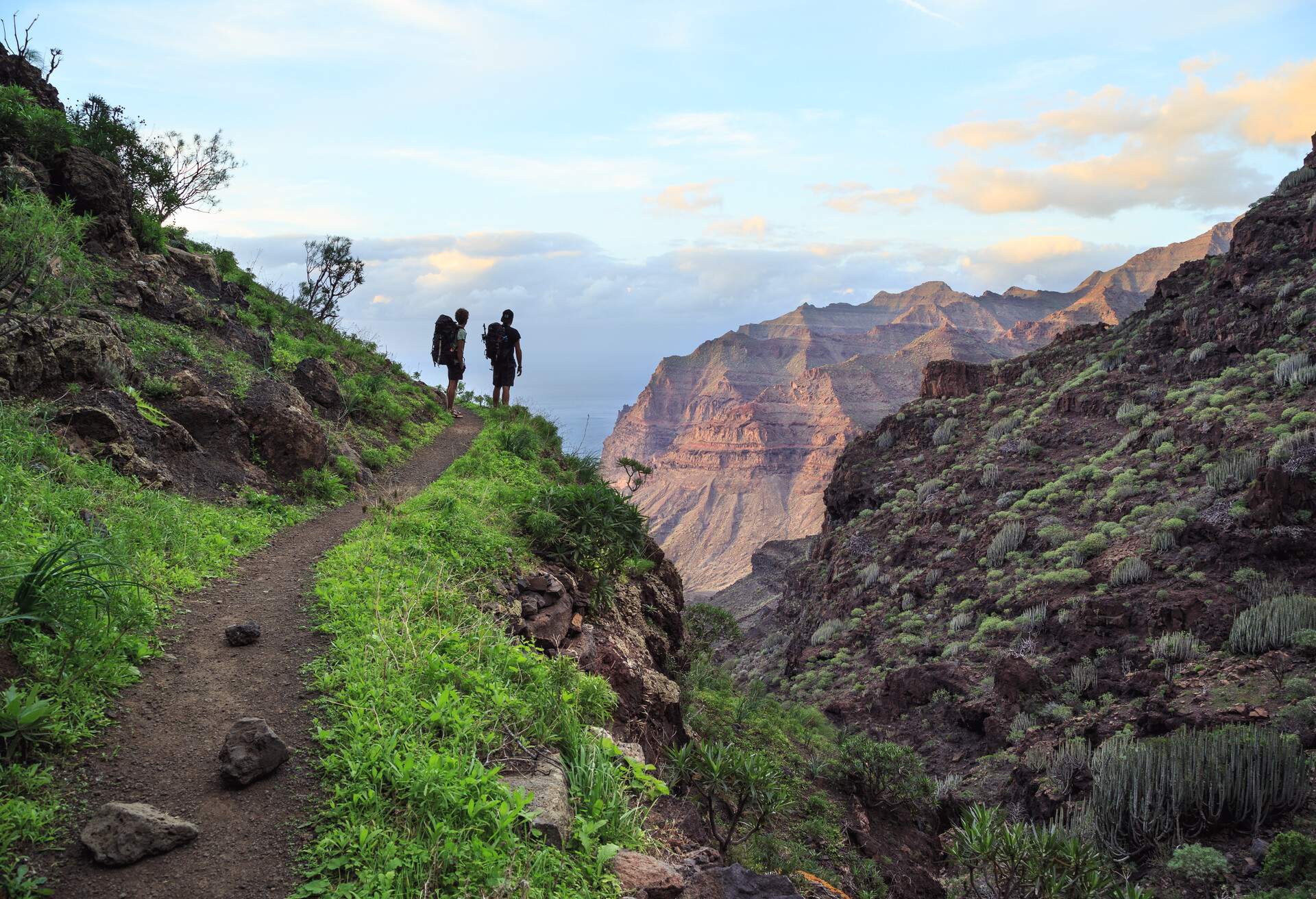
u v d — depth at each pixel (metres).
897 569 49.38
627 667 7.53
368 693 4.32
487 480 10.36
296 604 5.85
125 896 2.89
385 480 11.31
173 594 5.66
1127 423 48.38
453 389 17.41
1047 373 64.69
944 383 72.81
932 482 56.75
